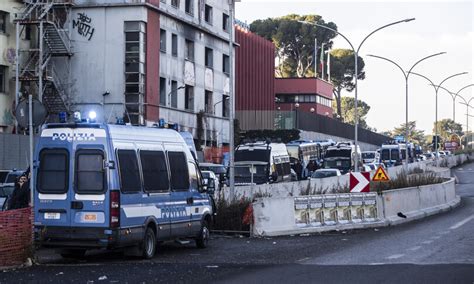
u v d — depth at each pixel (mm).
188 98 76688
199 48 78500
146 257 20312
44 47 63281
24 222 18516
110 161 19203
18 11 60344
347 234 29203
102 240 18969
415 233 28734
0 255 17750
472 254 20812
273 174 48312
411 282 15234
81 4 65188
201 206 23672
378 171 36094
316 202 30172
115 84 65062
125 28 65250
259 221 27984
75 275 16625
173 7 71812
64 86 64250
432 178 51844
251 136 97625
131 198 19719
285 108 127125
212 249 23375
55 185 19406
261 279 15820
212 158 74750
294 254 21516
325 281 15445
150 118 66625
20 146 50750
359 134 134000
